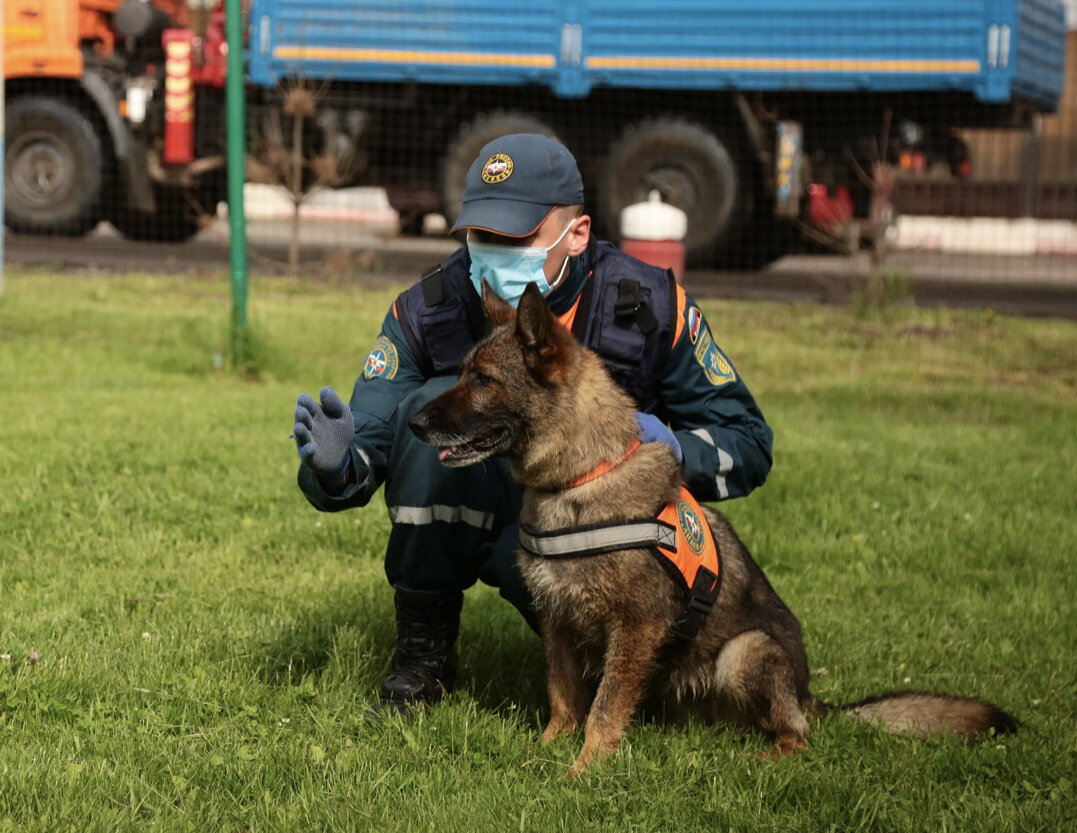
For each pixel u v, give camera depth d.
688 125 13.89
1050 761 3.06
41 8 14.26
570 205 3.13
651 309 3.26
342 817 2.58
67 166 14.95
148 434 6.30
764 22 13.37
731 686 3.22
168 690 3.23
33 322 10.08
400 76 13.96
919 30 13.02
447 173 14.30
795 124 13.60
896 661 3.91
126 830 2.48
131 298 11.62
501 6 13.74
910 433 7.44
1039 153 23.31
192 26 16.06
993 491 6.05
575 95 13.87
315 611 3.97
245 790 2.70
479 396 3.02
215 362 8.65
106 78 14.54
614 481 3.00
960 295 14.19
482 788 2.81
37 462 5.59
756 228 15.09
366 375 3.33
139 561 4.42
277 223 23.16
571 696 3.24
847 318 11.77
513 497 3.38
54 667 3.29
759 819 2.71
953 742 3.15
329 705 3.27
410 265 15.50
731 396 3.39
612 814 2.70
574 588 3.02
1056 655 3.97
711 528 3.33
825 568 4.83
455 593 3.46
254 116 14.49
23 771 2.67
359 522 5.07
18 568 4.25
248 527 4.91
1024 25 13.15
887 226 13.57
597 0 13.62
